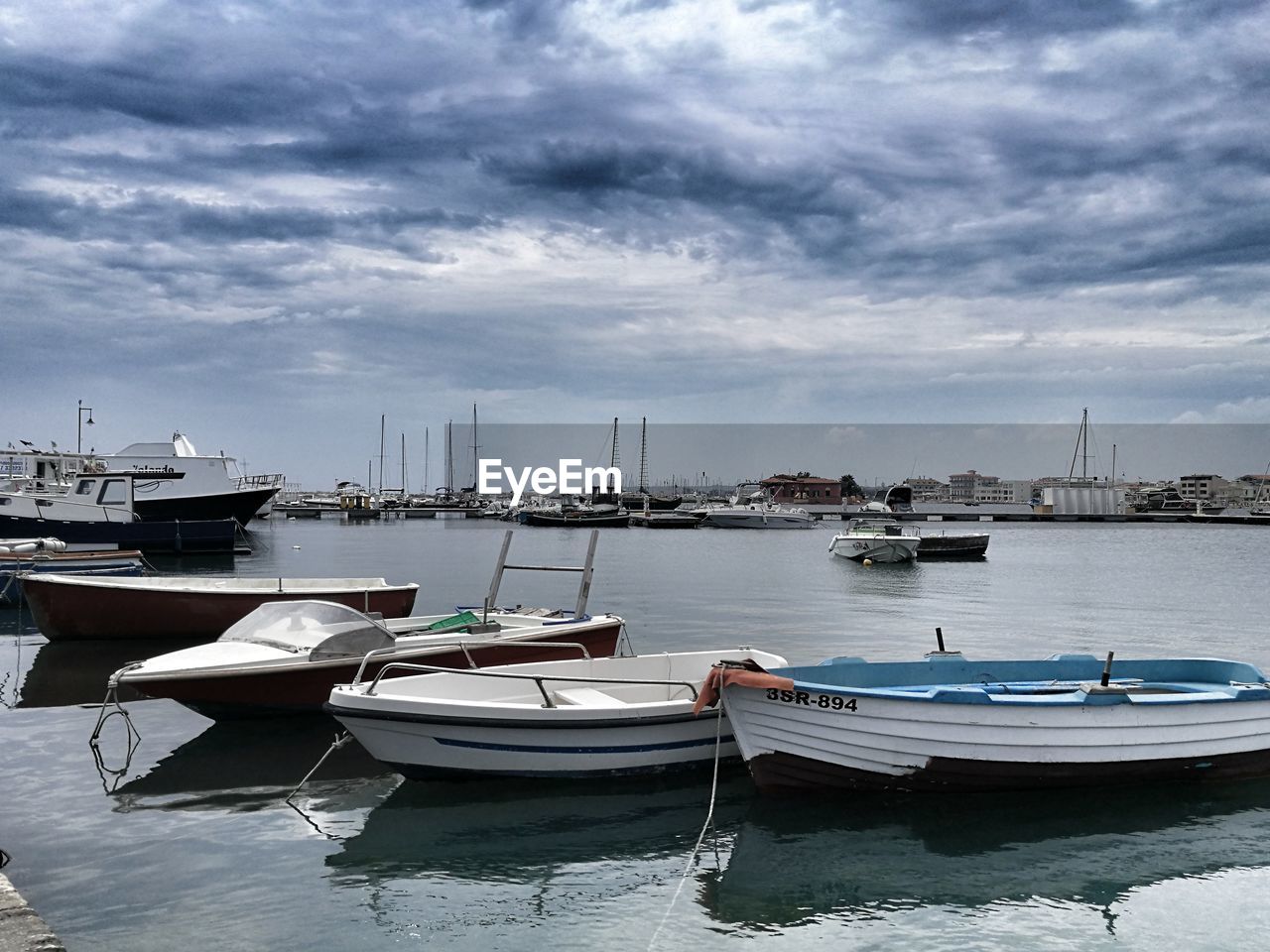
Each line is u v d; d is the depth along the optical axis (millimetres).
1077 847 9766
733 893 8625
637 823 10234
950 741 10586
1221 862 9438
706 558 54781
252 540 64250
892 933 7961
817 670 11984
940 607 31141
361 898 8398
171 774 11758
